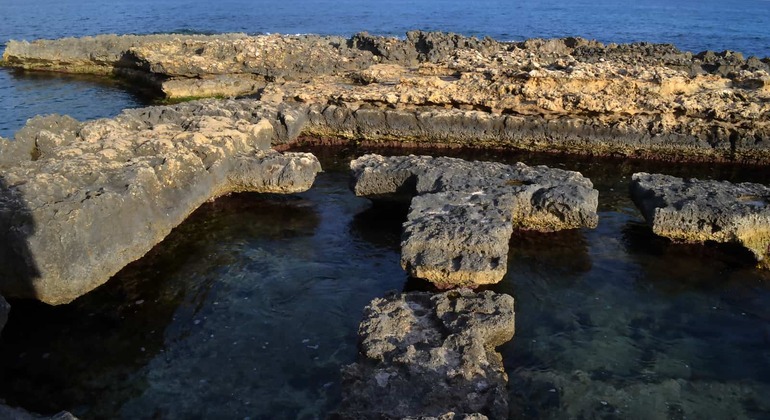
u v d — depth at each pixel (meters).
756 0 176.25
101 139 17.41
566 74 23.41
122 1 135.25
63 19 87.50
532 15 108.94
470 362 9.85
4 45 57.72
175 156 16.33
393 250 15.69
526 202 15.50
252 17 96.62
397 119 24.17
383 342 10.48
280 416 9.98
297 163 18.16
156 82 34.97
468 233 13.06
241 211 17.86
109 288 13.73
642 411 10.17
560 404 10.29
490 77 24.80
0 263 11.84
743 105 21.72
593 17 105.62
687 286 14.03
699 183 16.44
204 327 12.46
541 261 15.08
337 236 16.48
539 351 11.70
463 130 23.88
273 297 13.55
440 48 36.00
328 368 11.16
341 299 13.45
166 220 15.06
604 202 18.84
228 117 21.44
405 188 16.78
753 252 14.47
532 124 23.20
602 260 15.14
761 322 12.74
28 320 12.50
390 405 9.13
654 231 15.07
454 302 11.65
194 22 86.75
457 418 8.09
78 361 11.44
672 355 11.68
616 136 22.62
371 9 118.88
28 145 17.00
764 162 21.80
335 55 33.69
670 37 72.62
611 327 12.55
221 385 10.76
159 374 11.08
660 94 22.62
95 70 42.28
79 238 12.30
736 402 10.44
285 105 24.73
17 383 10.86
